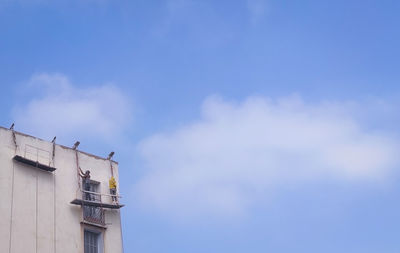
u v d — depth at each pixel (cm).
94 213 3334
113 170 3628
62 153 3369
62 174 3291
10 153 3086
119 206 3422
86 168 3459
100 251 3256
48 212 3092
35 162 3120
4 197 2931
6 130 3141
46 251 2973
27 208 3003
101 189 3475
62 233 3097
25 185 3061
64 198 3219
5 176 2992
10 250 2825
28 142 3216
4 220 2872
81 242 3164
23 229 2930
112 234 3359
